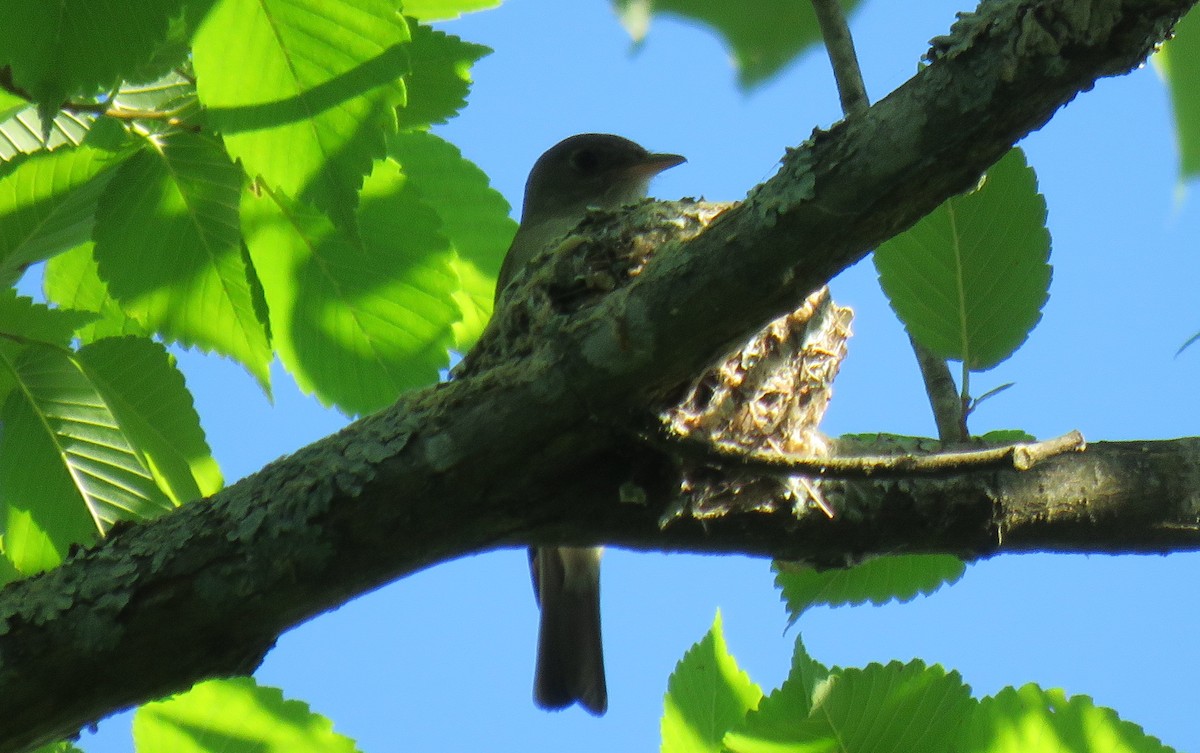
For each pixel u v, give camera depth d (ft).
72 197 23.09
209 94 19.07
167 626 18.51
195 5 18.51
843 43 24.39
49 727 18.57
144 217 24.11
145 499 24.62
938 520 21.48
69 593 18.57
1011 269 21.54
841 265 17.39
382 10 18.85
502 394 18.52
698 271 17.48
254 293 23.15
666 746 24.70
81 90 18.28
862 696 22.41
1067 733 22.15
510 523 19.17
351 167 19.38
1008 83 15.81
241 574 18.54
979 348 21.84
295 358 25.62
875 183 16.61
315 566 18.63
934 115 16.24
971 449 21.89
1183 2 14.99
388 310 25.20
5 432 23.97
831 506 21.03
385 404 25.70
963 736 22.24
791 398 23.85
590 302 23.13
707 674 24.97
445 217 29.17
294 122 19.22
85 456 24.39
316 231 24.30
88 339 26.86
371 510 18.65
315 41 18.85
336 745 24.35
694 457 18.40
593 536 19.66
